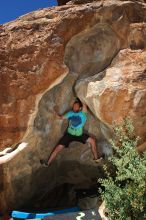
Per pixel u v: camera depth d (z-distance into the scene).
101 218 5.06
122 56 4.98
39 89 4.88
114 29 5.02
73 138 5.42
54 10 5.14
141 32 4.95
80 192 6.33
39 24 4.99
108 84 4.84
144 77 4.80
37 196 6.17
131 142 4.62
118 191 4.54
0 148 4.91
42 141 5.57
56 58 4.88
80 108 5.34
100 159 5.61
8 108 4.85
